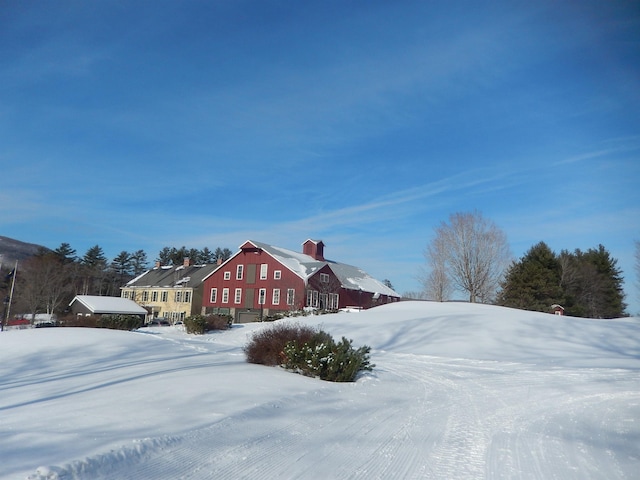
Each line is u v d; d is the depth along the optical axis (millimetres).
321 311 44438
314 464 5492
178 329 35469
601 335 26141
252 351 14250
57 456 4977
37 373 12359
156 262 79125
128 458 5074
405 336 26422
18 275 67938
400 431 7402
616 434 8023
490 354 21406
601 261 63812
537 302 55906
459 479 5301
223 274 57969
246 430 6672
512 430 7930
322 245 65312
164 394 8539
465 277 53969
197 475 4875
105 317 31328
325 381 12219
